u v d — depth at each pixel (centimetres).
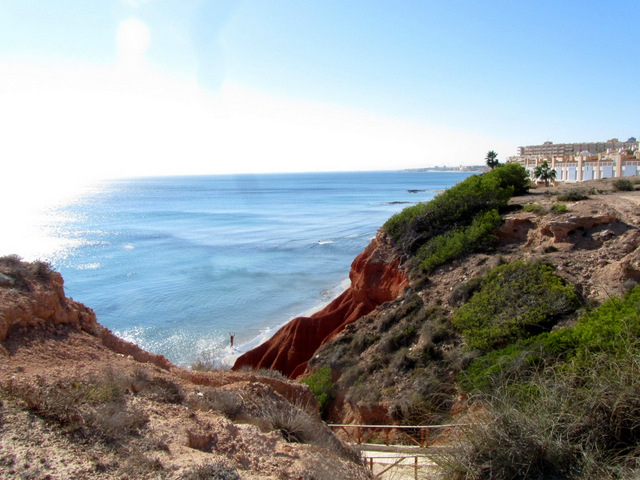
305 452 612
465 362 1477
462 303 1869
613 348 973
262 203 14988
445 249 2366
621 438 655
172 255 6169
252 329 3388
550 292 1634
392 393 1514
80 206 15162
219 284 4656
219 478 460
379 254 2706
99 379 622
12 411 486
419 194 17562
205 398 724
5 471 397
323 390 1748
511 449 634
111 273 5150
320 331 2586
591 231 2030
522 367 1136
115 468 446
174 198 19012
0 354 629
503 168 3641
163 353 2953
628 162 7131
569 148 18862
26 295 763
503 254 2183
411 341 1788
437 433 1138
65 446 459
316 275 5022
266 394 823
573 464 626
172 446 522
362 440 1292
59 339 755
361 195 17812
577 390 732
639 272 1562
